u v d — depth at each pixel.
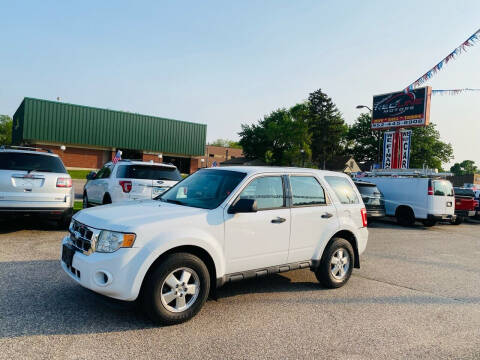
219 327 3.77
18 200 7.18
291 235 4.76
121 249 3.50
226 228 4.13
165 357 3.08
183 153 45.81
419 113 25.06
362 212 5.80
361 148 73.31
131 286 3.47
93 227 3.71
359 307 4.62
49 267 5.42
